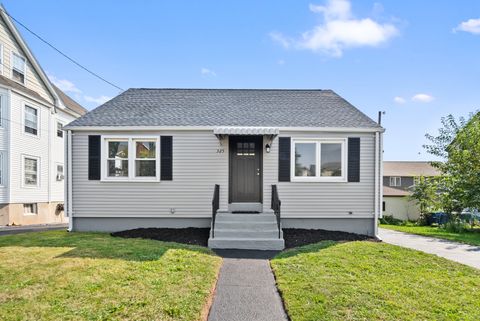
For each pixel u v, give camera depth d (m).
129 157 11.14
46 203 20.33
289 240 9.65
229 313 4.54
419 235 12.77
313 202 11.12
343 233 10.74
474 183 16.00
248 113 12.09
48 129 20.61
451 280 5.95
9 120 17.12
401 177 38.44
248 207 11.31
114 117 11.59
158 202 11.14
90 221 11.26
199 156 11.20
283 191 11.14
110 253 7.18
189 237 9.91
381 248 8.54
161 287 5.14
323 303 4.68
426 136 19.28
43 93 20.80
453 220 17.53
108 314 4.13
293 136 11.16
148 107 12.45
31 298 4.58
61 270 5.84
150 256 6.96
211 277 5.89
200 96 13.70
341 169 11.22
